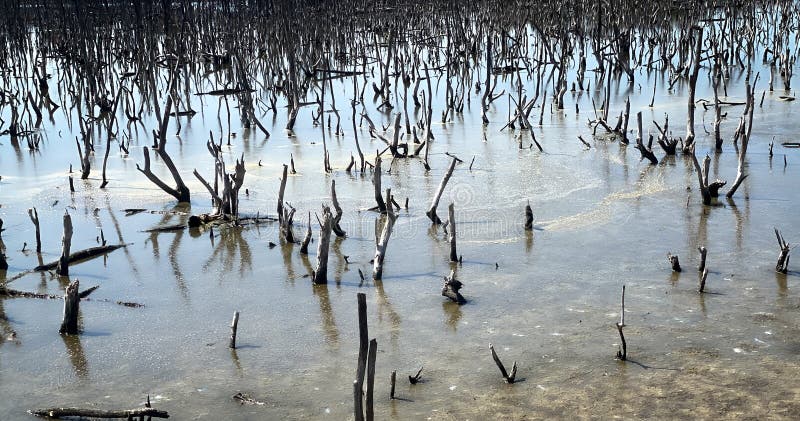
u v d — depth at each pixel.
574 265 10.26
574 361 7.91
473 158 15.18
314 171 14.95
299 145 17.08
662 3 25.28
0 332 8.94
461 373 7.78
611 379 7.56
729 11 25.12
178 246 11.44
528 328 8.63
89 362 8.24
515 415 7.04
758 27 27.12
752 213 11.91
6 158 16.66
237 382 7.75
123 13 21.64
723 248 10.65
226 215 12.39
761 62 25.69
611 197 12.90
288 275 10.29
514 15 25.77
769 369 7.62
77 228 12.28
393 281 9.98
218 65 21.22
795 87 21.44
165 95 22.53
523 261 10.44
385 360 8.06
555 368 7.80
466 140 17.08
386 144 16.56
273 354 8.27
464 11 26.42
